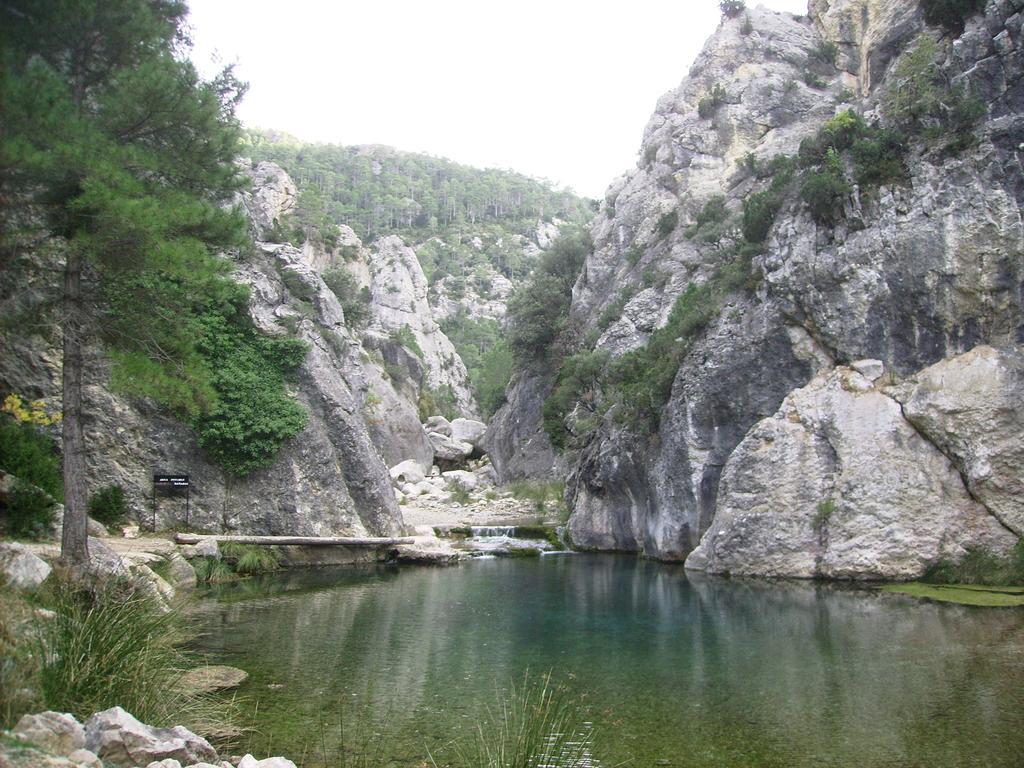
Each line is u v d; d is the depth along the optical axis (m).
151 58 14.14
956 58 23.95
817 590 19.81
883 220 23.27
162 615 10.83
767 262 25.64
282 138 191.88
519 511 42.00
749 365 25.34
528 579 22.59
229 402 24.84
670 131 53.56
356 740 9.02
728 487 23.58
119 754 6.53
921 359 22.23
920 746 8.78
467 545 29.95
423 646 13.81
